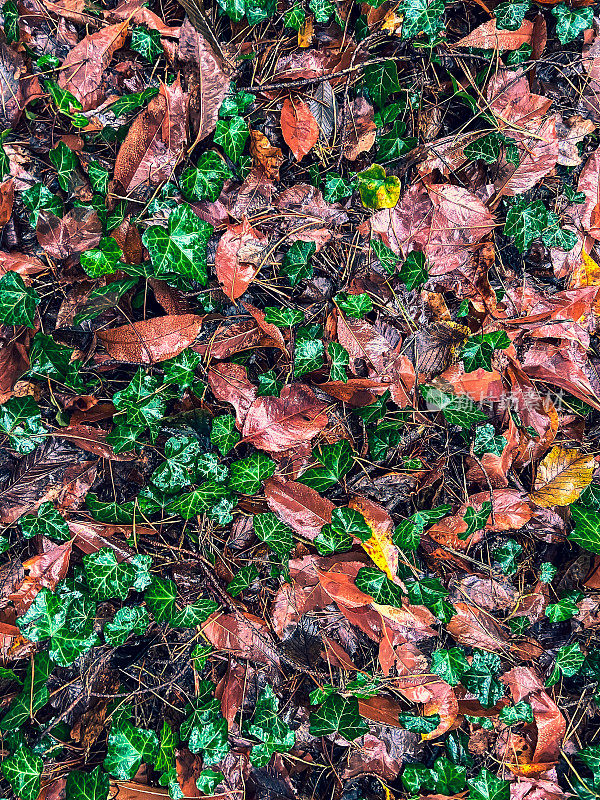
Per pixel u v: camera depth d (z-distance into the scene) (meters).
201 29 0.53
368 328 0.57
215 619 0.55
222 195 0.56
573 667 0.59
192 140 0.54
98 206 0.53
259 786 0.56
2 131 0.53
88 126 0.54
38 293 0.54
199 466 0.54
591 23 0.58
